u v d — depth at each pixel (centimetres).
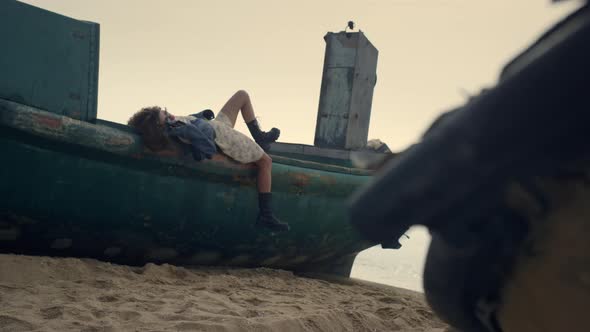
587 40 39
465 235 52
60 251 433
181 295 352
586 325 59
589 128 42
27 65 388
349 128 814
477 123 44
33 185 387
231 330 277
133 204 442
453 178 46
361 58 826
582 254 53
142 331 262
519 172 46
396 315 391
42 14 396
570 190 49
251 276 552
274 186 549
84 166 408
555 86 40
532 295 62
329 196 616
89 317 277
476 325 76
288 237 591
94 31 430
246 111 548
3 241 400
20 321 257
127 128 445
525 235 54
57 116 387
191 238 498
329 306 392
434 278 75
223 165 491
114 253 461
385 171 51
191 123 464
